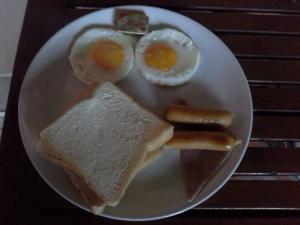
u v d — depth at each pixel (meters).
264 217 0.32
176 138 0.33
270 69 0.40
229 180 0.33
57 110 0.36
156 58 0.39
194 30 0.40
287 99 0.38
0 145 0.33
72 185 0.31
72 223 0.30
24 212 0.30
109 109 0.34
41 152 0.32
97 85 0.35
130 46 0.40
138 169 0.32
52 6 0.41
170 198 0.31
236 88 0.37
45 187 0.31
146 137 0.32
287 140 0.36
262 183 0.33
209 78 0.39
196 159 0.33
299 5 0.45
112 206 0.30
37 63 0.36
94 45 0.39
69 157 0.31
